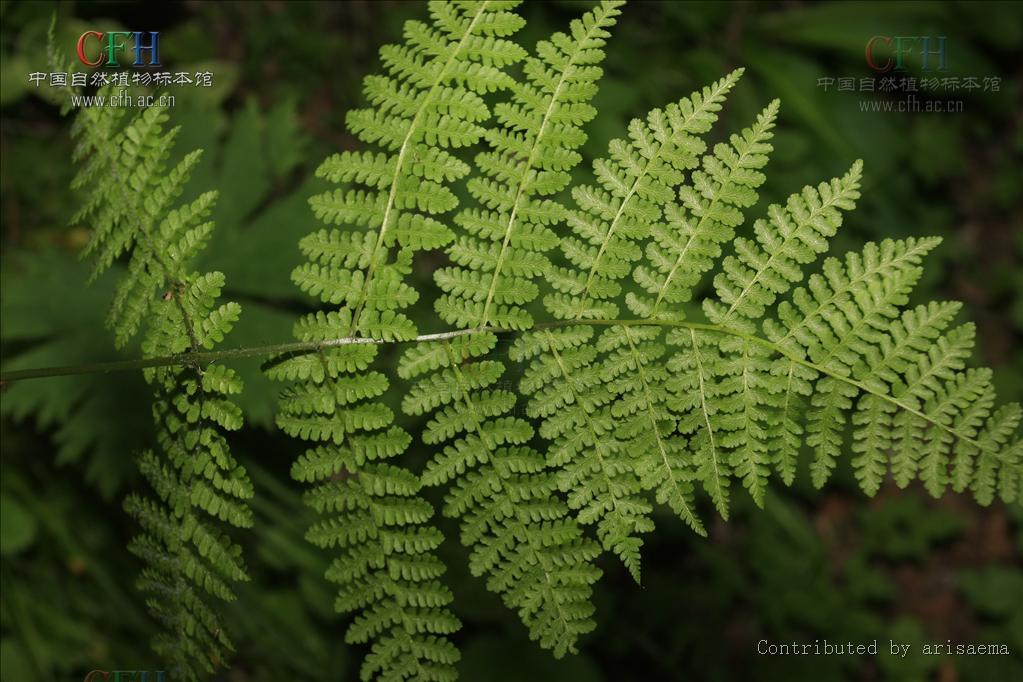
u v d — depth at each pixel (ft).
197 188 3.68
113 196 2.69
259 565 3.69
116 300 2.71
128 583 3.50
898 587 4.86
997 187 5.28
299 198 3.66
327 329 2.66
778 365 2.66
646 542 4.46
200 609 2.71
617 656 4.36
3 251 3.71
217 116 3.76
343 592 2.64
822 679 4.42
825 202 2.66
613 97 4.22
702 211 2.68
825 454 2.65
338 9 4.61
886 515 4.83
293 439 3.59
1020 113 5.27
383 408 2.64
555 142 2.67
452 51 2.69
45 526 3.45
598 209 2.68
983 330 5.17
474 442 2.65
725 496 2.65
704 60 4.67
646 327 2.68
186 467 2.67
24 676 3.29
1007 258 5.26
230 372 2.64
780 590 4.52
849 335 2.65
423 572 2.64
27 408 3.40
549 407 2.66
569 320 2.68
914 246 2.64
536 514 2.64
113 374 3.47
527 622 2.63
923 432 2.63
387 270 2.66
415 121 2.66
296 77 4.52
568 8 4.42
